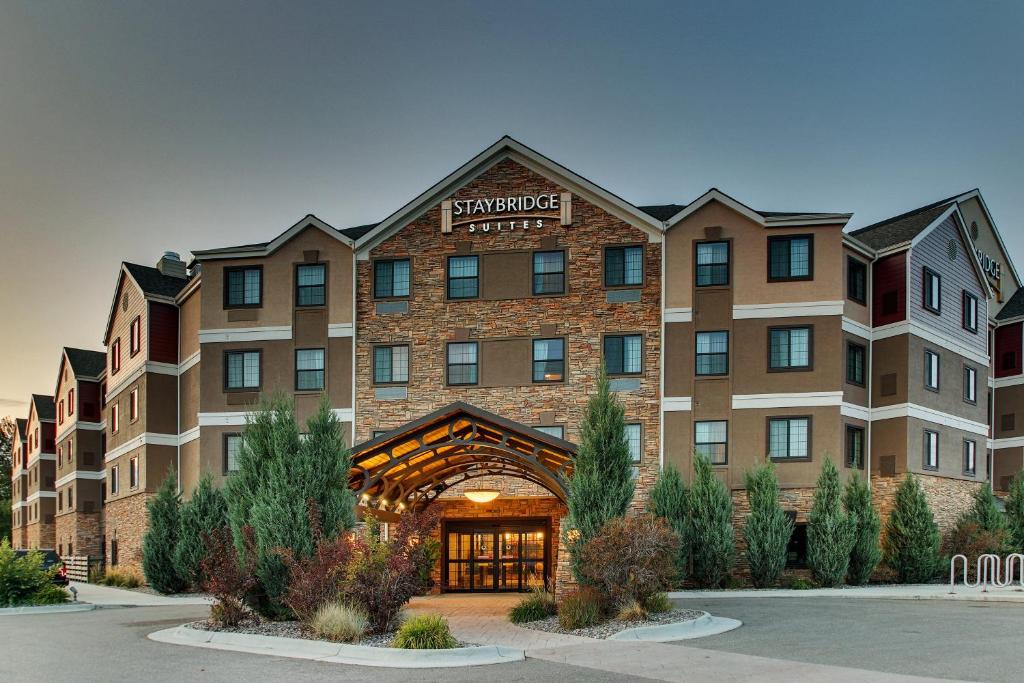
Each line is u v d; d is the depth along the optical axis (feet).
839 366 89.30
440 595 88.99
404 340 96.63
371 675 38.75
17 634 54.08
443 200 97.96
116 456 126.00
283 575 55.21
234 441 98.53
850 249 94.48
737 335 91.15
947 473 100.01
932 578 90.43
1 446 290.76
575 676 38.37
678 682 36.70
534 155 96.12
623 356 93.09
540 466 63.87
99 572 119.14
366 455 65.98
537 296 95.09
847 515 85.20
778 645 45.85
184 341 112.37
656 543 55.06
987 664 38.81
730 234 92.38
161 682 37.01
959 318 106.32
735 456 89.71
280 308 99.40
